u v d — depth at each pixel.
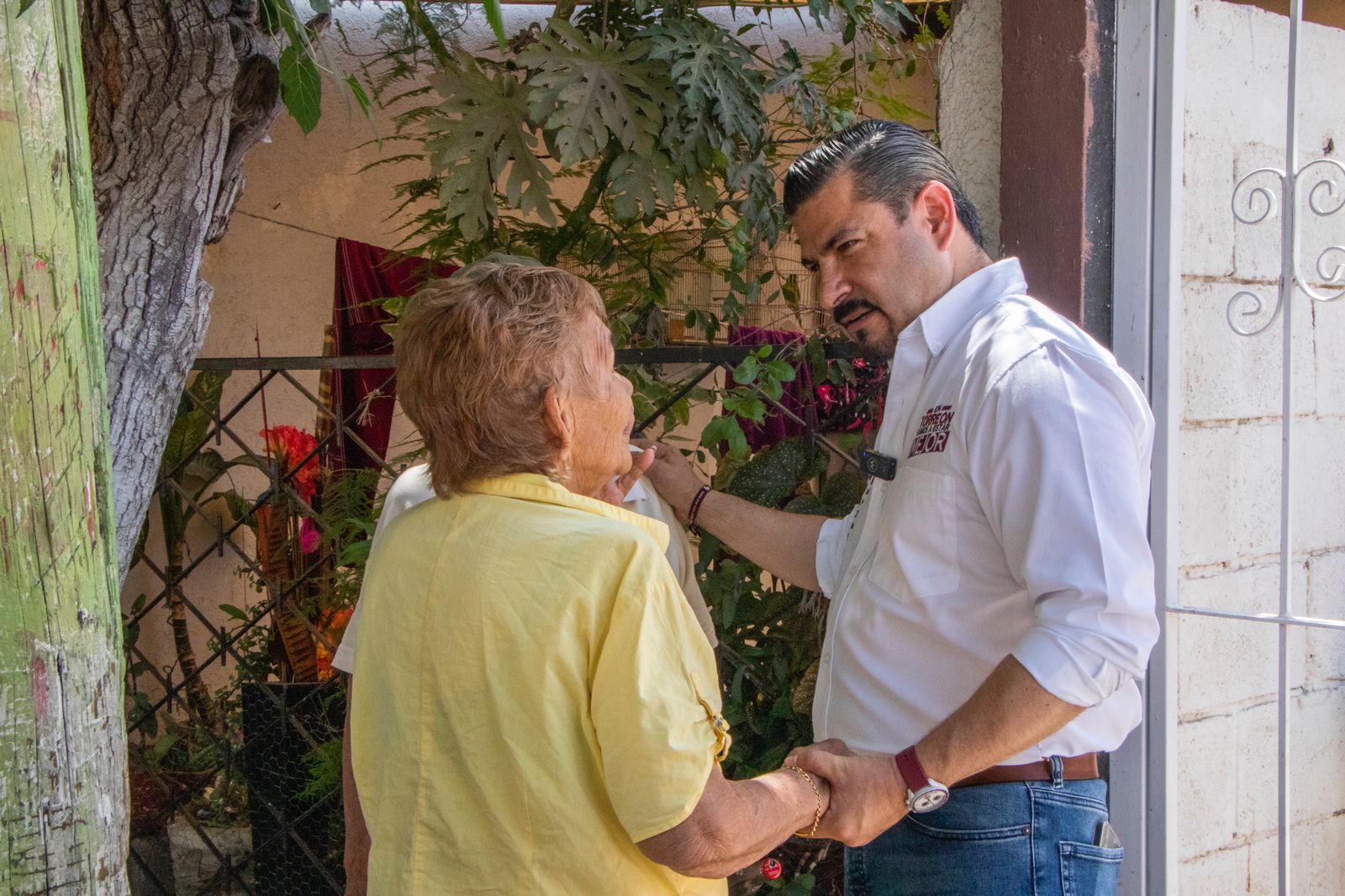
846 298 1.66
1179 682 2.14
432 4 2.63
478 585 1.12
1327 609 2.42
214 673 3.46
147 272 1.56
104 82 1.49
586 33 2.34
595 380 1.20
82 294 0.91
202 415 3.03
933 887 1.52
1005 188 2.08
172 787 2.91
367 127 3.57
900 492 1.54
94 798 0.92
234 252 3.67
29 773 0.86
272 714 2.63
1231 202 2.14
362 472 2.57
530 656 1.09
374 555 1.28
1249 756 2.28
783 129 2.68
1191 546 2.15
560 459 1.19
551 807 1.09
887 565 1.55
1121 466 1.35
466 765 1.12
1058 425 1.35
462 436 1.17
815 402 2.26
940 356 1.57
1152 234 1.94
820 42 3.28
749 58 2.28
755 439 2.51
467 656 1.12
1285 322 1.89
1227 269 2.16
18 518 0.85
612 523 1.14
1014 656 1.32
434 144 2.13
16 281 0.83
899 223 1.59
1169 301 1.93
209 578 3.47
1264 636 2.29
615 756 1.07
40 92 0.85
